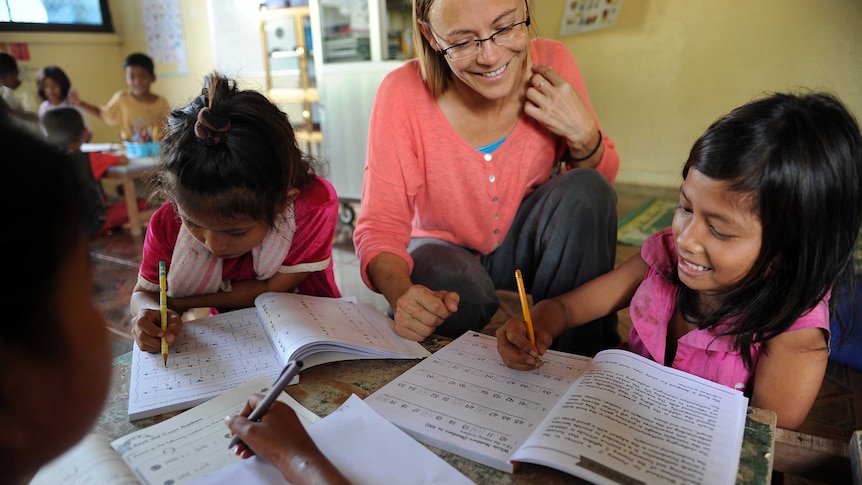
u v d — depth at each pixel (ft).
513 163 4.43
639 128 12.89
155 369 2.87
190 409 2.49
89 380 1.31
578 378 2.60
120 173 10.93
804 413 2.85
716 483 1.90
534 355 2.74
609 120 13.19
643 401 2.34
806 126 2.33
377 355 2.98
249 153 3.02
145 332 3.06
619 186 13.03
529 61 4.35
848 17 10.37
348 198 10.77
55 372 1.22
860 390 4.78
